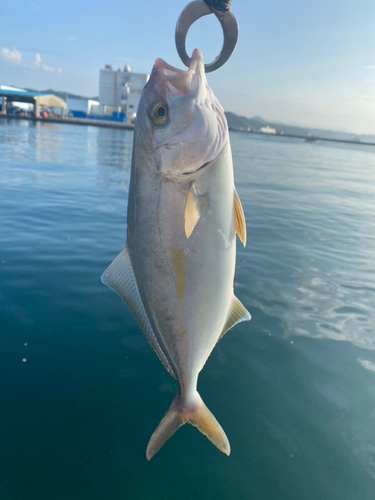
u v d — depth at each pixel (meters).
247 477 2.56
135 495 2.44
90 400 3.23
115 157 23.27
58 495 2.42
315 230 9.06
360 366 3.72
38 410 3.09
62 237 7.22
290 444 2.81
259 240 7.89
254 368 3.64
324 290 5.47
